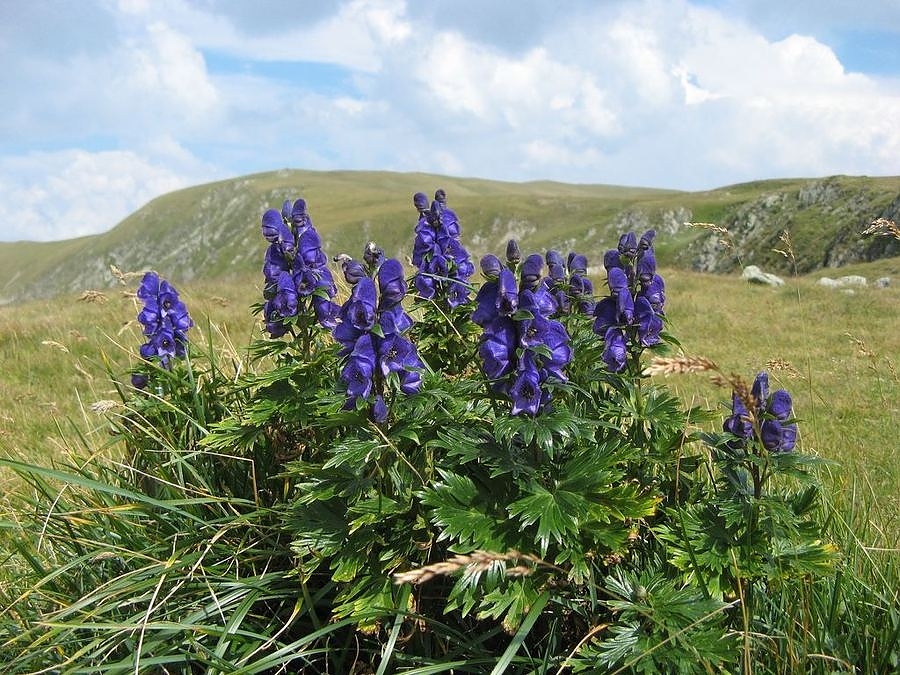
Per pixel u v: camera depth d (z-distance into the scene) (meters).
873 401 1.72
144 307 0.91
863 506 0.88
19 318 2.78
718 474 0.80
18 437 1.24
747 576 0.61
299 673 0.67
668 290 4.00
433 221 0.95
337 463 0.62
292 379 0.80
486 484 0.65
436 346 0.93
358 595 0.66
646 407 0.70
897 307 3.26
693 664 0.57
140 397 0.89
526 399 0.60
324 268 0.81
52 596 0.70
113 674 0.64
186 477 0.81
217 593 0.69
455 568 0.51
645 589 0.62
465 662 0.62
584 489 0.61
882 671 0.64
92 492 0.80
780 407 0.62
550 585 0.62
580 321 0.81
